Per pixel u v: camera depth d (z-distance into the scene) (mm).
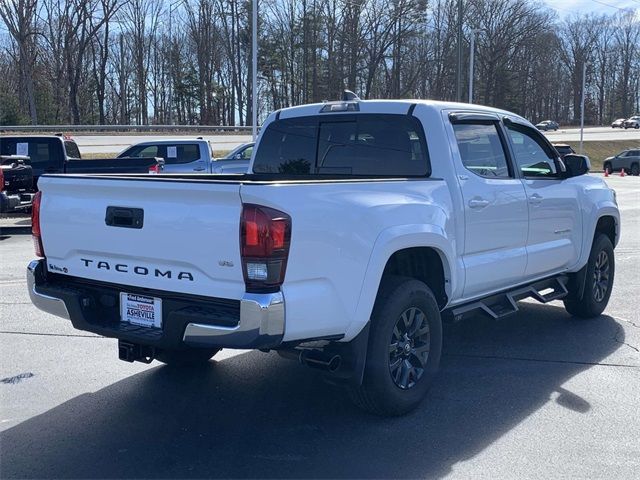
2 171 14141
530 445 4316
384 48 67875
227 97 70938
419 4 66688
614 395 5207
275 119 6188
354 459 4117
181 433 4500
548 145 6656
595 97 114250
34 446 4301
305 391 5277
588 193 7027
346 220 4176
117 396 5168
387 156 5492
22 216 17531
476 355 6207
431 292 4922
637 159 43531
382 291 4617
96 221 4438
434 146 5234
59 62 59781
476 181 5422
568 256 6746
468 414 4820
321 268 4035
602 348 6434
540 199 6164
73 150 17453
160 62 70188
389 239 4398
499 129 5930
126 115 69500
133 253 4273
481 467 4012
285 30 67812
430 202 4910
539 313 7773
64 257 4723
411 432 4512
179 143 18328
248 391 5273
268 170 6211
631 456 4164
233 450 4246
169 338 4082
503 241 5723
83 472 3953
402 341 4762
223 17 68062
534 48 91750
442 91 76938
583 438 4422
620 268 10547
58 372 5707
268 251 3771
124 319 4457
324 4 66438
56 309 4672
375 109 5539
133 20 67250
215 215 3891
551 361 6031
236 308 3920
